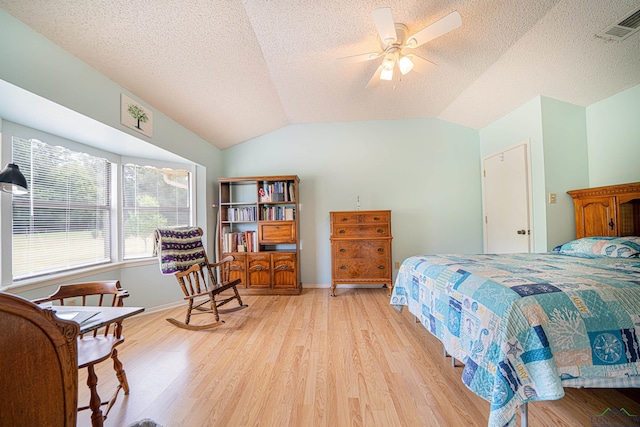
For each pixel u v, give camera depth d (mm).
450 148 3797
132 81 2184
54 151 2248
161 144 2701
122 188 2904
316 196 3861
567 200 2715
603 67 2250
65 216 2336
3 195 1869
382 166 3836
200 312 2859
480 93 2951
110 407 1336
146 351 2020
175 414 1354
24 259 2012
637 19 1805
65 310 1277
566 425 1211
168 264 2613
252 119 3396
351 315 2715
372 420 1284
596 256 1989
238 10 1773
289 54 2271
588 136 2746
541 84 2580
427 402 1404
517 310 1062
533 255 2207
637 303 1077
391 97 3141
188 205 3426
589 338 1025
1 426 671
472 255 2277
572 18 1853
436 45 2170
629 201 2236
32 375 706
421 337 2186
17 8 1405
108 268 2625
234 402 1437
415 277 2072
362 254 3393
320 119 3766
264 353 1965
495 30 1992
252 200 3881
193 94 2588
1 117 1857
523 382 991
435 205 3795
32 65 1523
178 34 1874
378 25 1625
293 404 1410
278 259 3484
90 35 1691
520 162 2992
